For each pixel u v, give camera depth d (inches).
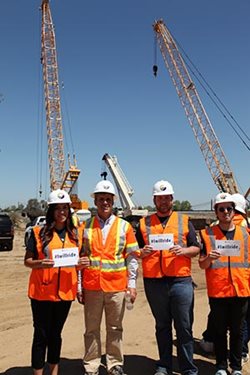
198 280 541.0
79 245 192.7
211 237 199.6
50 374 202.8
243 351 221.9
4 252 936.9
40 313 184.1
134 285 197.8
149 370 214.5
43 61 2151.8
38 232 187.6
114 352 199.8
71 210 192.4
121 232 197.5
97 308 196.1
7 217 988.6
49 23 2170.3
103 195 196.2
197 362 223.8
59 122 2132.1
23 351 247.3
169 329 200.8
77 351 244.4
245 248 197.3
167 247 194.4
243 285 194.1
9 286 504.7
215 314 197.8
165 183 199.9
